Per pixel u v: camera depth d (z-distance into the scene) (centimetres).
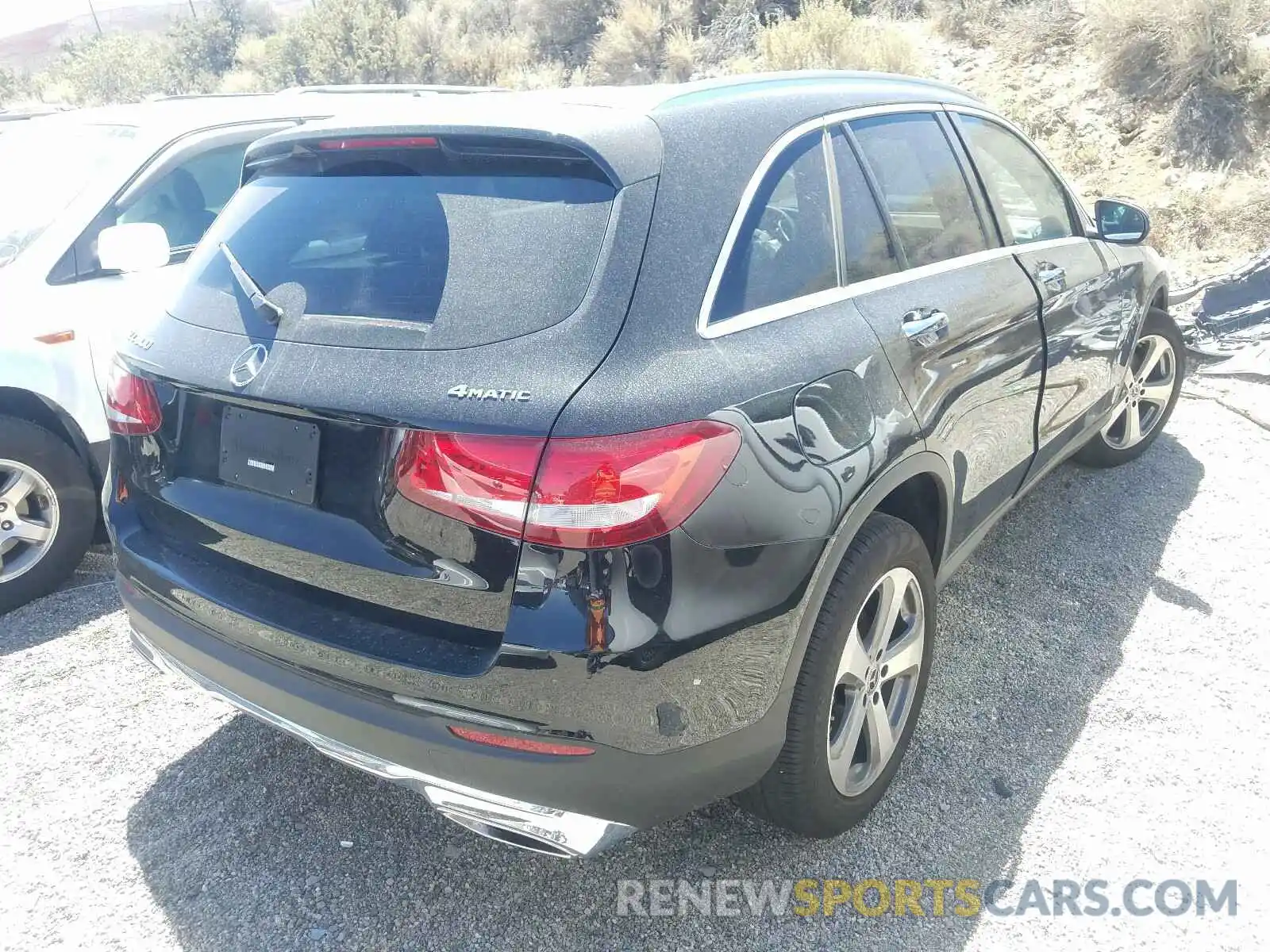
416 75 1802
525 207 212
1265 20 882
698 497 191
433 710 197
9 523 383
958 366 274
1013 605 362
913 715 274
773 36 1175
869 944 229
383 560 204
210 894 250
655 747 195
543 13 1708
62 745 309
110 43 2994
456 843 265
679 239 211
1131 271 405
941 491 273
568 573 185
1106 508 428
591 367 191
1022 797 271
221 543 235
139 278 416
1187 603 357
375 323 209
